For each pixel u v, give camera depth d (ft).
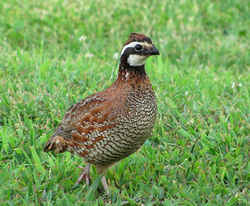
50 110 34.50
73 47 50.16
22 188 26.68
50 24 53.21
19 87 37.40
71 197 25.89
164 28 55.77
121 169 29.07
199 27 57.16
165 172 29.22
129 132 24.85
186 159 29.73
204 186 27.63
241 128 33.24
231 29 58.49
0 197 25.23
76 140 26.25
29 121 32.22
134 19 56.90
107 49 50.57
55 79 38.93
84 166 29.81
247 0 64.23
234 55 51.70
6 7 55.21
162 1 61.26
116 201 26.68
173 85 39.81
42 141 30.81
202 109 36.29
